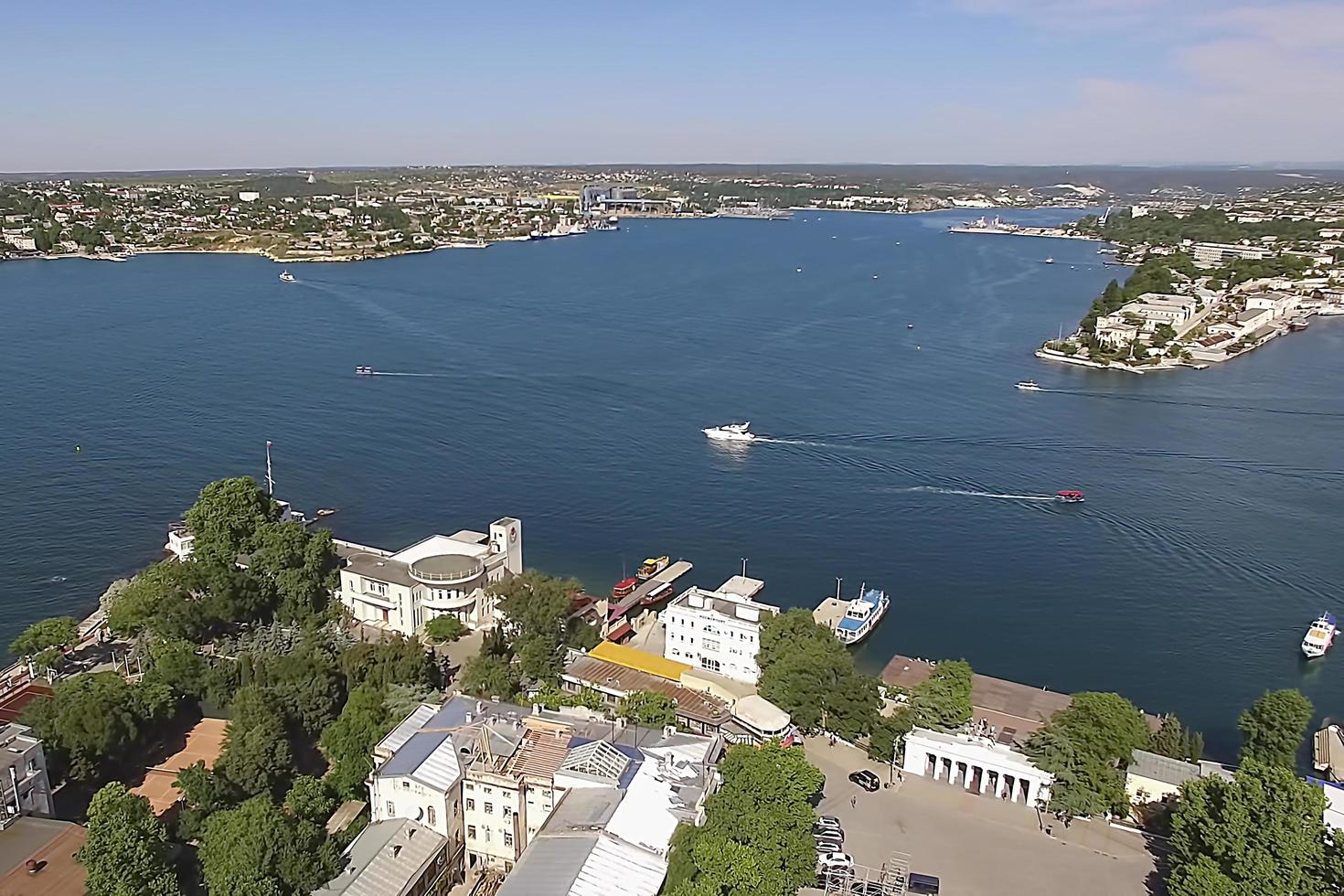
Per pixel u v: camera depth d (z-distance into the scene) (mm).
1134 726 129625
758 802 103375
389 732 127500
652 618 198500
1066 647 195000
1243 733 147000
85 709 130750
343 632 176125
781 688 148000
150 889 97938
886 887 108062
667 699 142000
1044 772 125562
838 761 136875
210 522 191500
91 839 98062
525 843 110438
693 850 96375
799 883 102750
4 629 189625
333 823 120688
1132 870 113188
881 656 190625
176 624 166875
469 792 110688
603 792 105312
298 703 140500
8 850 103500
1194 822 104312
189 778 116250
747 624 163125
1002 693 164000
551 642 164625
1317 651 190625
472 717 121625
